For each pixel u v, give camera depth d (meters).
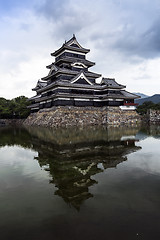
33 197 5.02
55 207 4.43
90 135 18.55
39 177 6.63
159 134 19.14
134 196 4.88
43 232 3.49
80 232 3.45
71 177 6.52
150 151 10.70
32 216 4.06
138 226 3.58
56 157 9.58
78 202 4.64
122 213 4.06
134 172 6.91
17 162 8.94
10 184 6.04
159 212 4.07
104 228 3.54
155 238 3.23
